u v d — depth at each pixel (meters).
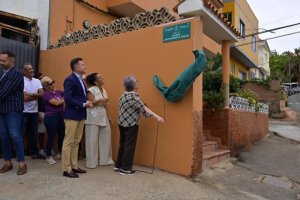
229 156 7.46
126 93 5.58
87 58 7.19
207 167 6.32
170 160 5.72
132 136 5.53
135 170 5.75
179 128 5.64
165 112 5.82
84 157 6.67
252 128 9.59
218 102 7.62
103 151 6.05
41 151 6.88
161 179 5.30
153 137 5.95
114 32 6.89
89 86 6.04
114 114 6.56
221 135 7.61
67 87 5.12
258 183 5.85
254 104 9.76
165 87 5.77
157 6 11.20
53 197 4.24
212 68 9.18
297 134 12.44
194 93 5.57
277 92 18.89
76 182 4.88
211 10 5.98
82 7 9.43
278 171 6.83
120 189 4.70
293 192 5.56
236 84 9.42
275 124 16.30
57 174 5.27
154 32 6.07
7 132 5.28
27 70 6.23
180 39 5.71
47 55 8.07
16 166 5.72
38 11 8.43
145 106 5.73
